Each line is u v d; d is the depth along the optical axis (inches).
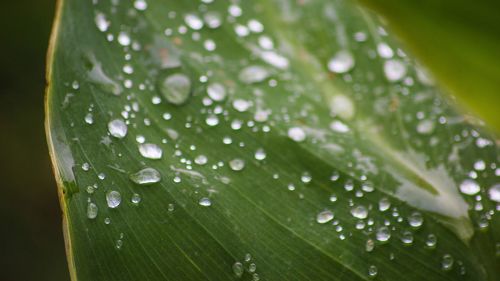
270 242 7.9
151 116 8.3
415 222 8.1
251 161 8.3
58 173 7.8
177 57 8.7
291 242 8.0
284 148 8.4
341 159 8.4
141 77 8.5
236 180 8.1
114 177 8.0
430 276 8.0
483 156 8.6
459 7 7.5
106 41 8.5
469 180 8.4
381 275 7.9
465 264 8.0
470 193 8.3
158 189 8.0
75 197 7.8
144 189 8.0
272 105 8.7
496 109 8.2
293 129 8.5
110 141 8.1
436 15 7.6
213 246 7.9
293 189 8.2
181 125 8.3
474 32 7.7
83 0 8.5
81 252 7.8
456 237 8.1
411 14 7.6
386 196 8.2
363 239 8.0
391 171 8.4
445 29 7.7
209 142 8.3
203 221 7.9
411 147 8.6
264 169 8.2
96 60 8.4
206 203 8.0
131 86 8.4
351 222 8.1
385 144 8.6
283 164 8.3
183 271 7.8
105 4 8.7
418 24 7.7
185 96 8.5
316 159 8.3
